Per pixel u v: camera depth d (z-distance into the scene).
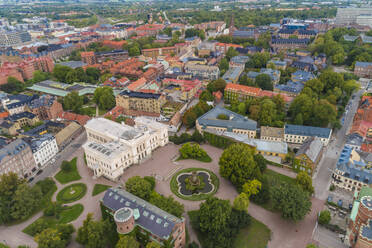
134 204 136.00
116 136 198.12
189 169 190.50
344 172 165.25
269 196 158.75
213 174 184.88
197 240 136.62
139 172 187.25
